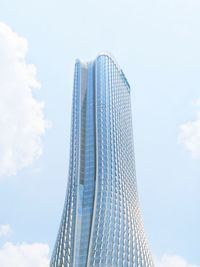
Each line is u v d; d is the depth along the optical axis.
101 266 156.25
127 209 182.12
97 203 175.00
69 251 165.00
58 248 174.00
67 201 185.12
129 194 192.62
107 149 197.75
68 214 178.75
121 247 165.75
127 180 198.62
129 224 176.75
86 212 175.62
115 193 182.50
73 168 194.12
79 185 184.00
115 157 198.50
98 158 191.00
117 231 169.75
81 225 171.88
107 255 159.88
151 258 179.12
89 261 157.88
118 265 159.62
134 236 174.25
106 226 168.50
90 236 165.00
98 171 186.25
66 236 171.75
